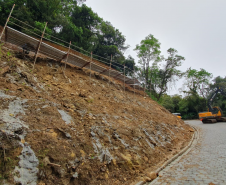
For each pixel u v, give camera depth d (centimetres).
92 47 2188
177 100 4156
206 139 1016
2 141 307
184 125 1473
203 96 3447
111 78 1445
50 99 578
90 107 696
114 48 2455
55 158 344
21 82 588
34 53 962
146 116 1002
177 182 398
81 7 2470
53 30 1842
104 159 425
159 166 532
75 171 346
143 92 1842
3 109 396
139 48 2619
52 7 1767
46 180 300
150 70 2688
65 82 838
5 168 276
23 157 309
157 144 707
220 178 391
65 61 1012
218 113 2056
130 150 532
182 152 732
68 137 424
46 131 402
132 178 424
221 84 3086
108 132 560
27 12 1470
